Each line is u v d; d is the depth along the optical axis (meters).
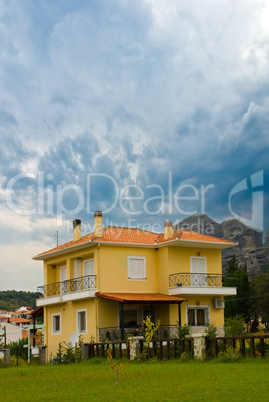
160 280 32.72
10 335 65.50
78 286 33.31
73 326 32.69
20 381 16.78
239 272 50.84
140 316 31.88
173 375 15.67
